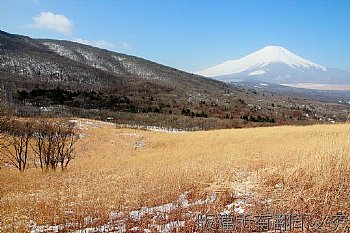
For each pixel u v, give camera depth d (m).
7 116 27.39
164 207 8.71
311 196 6.65
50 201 11.44
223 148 27.05
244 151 18.30
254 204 7.33
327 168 7.54
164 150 36.66
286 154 11.56
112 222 8.03
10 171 26.66
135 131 51.06
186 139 42.69
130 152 40.28
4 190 16.00
